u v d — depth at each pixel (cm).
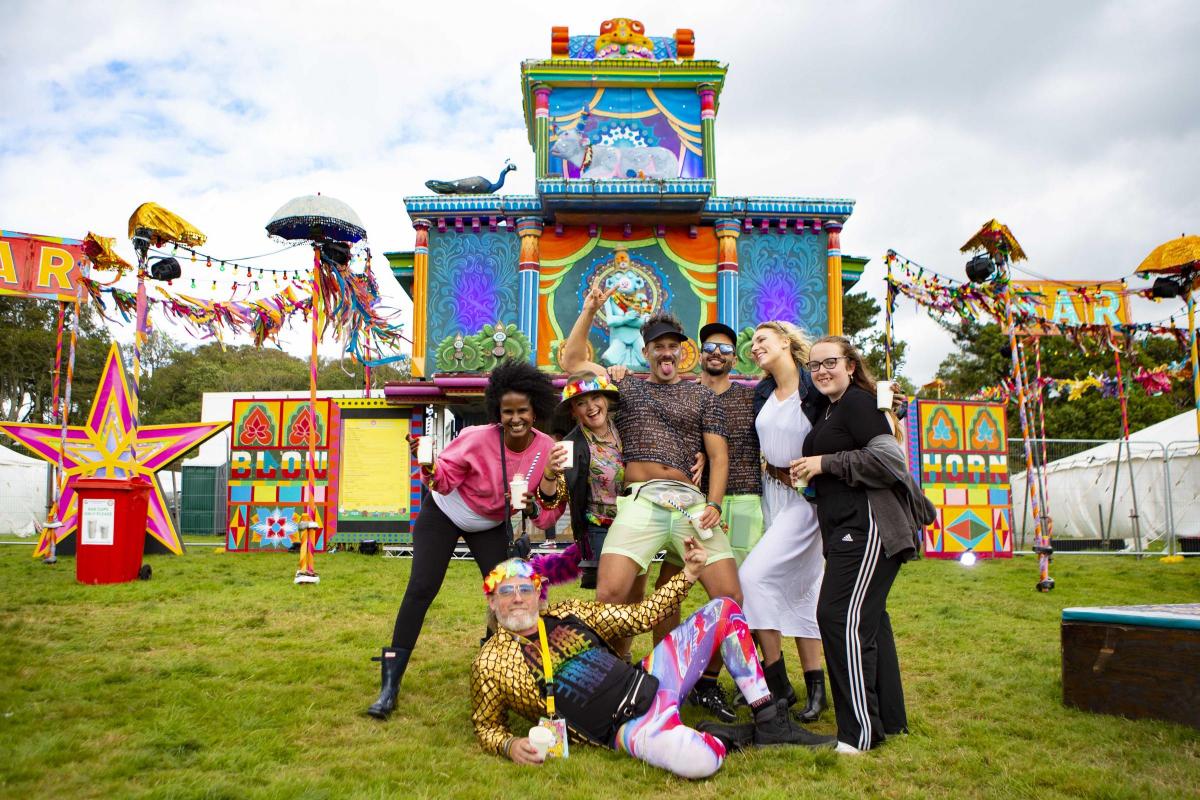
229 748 396
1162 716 445
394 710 475
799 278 1672
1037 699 503
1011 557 1519
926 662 612
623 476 500
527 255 1636
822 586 432
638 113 1742
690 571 434
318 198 1018
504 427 490
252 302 1437
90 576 1002
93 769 355
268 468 1537
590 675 404
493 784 356
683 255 1664
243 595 905
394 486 1532
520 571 417
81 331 4459
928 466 1509
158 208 1212
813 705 479
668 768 372
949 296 1266
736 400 539
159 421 4844
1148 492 1900
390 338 1639
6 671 530
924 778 370
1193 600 933
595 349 1639
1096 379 1812
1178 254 1341
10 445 3550
